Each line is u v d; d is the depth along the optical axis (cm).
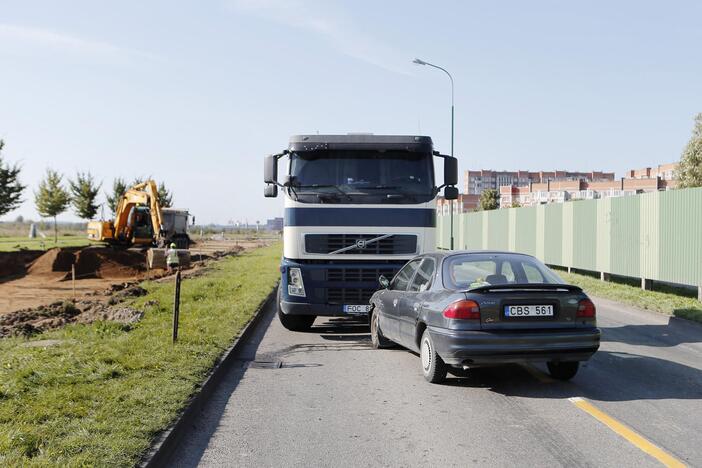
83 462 403
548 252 2414
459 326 631
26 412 505
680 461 445
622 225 1773
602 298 1541
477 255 736
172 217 3647
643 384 685
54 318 1130
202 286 1664
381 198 1003
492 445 483
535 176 14975
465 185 14875
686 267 1435
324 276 991
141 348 791
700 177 3416
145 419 496
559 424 537
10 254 2733
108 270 2548
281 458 458
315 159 1016
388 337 868
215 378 683
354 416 567
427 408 592
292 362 821
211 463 449
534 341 625
